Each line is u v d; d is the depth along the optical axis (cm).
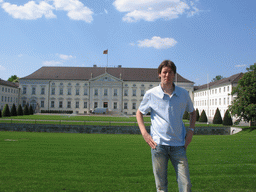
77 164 894
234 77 5472
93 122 3406
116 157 1069
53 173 744
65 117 4656
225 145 1597
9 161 931
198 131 3033
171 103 342
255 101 2822
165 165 346
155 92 353
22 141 1714
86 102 7581
